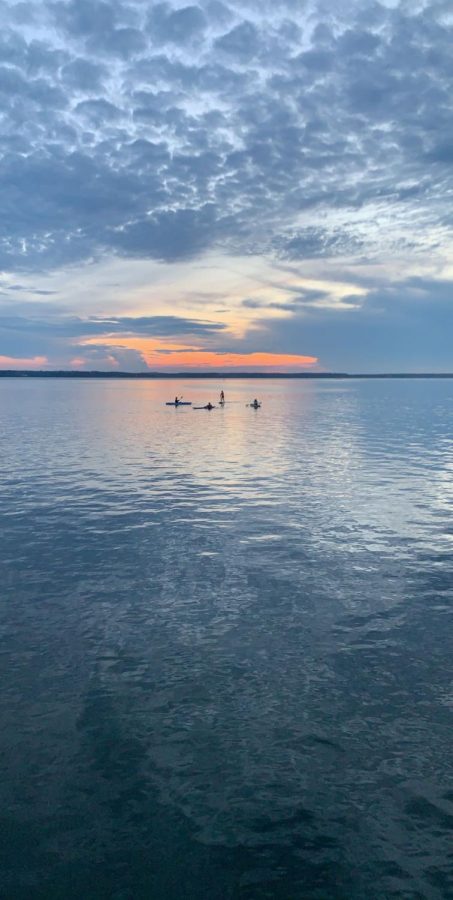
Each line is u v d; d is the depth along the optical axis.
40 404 101.56
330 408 96.50
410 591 15.12
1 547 18.61
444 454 39.75
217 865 7.16
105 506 24.14
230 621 13.39
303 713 10.02
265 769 8.71
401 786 8.40
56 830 7.62
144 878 7.00
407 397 140.12
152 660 11.69
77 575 16.19
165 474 31.80
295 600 14.55
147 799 8.14
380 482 29.47
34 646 12.20
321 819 7.84
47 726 9.62
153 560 17.42
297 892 6.84
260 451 41.53
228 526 21.14
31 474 31.48
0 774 8.55
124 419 69.88
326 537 19.75
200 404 107.62
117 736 9.40
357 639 12.58
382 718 9.88
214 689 10.70
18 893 6.77
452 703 10.30
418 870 7.11
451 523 21.47
